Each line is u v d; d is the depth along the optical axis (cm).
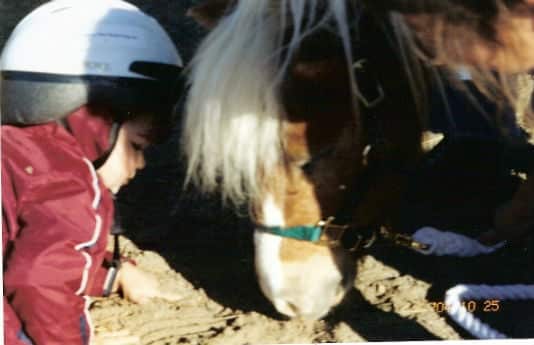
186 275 238
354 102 193
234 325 222
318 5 198
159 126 209
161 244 249
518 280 241
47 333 192
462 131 272
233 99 191
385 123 203
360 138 199
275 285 203
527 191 240
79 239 194
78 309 195
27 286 190
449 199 271
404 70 200
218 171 224
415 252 249
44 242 191
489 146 275
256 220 201
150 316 225
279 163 195
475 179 276
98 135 202
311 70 192
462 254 248
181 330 221
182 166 278
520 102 258
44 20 205
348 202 203
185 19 343
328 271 206
